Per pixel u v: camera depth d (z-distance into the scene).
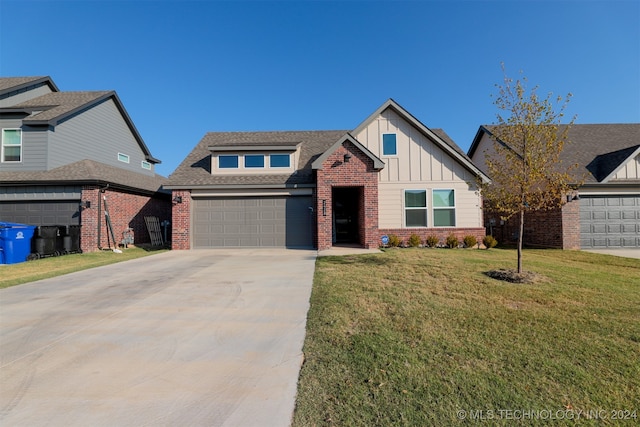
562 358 3.32
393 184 13.50
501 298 5.32
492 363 3.22
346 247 12.81
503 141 7.13
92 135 15.89
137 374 3.11
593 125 16.91
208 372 3.13
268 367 3.21
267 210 13.45
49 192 12.79
